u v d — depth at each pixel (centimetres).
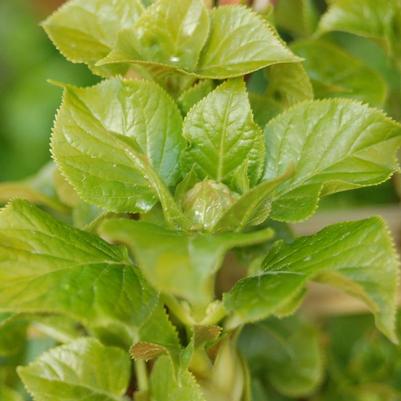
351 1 50
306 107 43
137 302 41
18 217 42
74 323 49
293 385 53
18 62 91
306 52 50
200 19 43
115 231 38
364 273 40
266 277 41
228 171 43
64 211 51
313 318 57
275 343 53
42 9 92
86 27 45
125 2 45
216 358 44
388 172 43
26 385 45
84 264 41
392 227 57
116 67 44
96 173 43
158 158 43
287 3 54
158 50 44
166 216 41
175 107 43
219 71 43
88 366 46
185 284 37
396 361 56
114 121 43
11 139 87
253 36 43
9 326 49
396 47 51
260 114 45
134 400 46
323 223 56
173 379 44
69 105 43
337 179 43
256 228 46
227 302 40
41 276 41
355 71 50
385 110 55
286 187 43
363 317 58
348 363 57
